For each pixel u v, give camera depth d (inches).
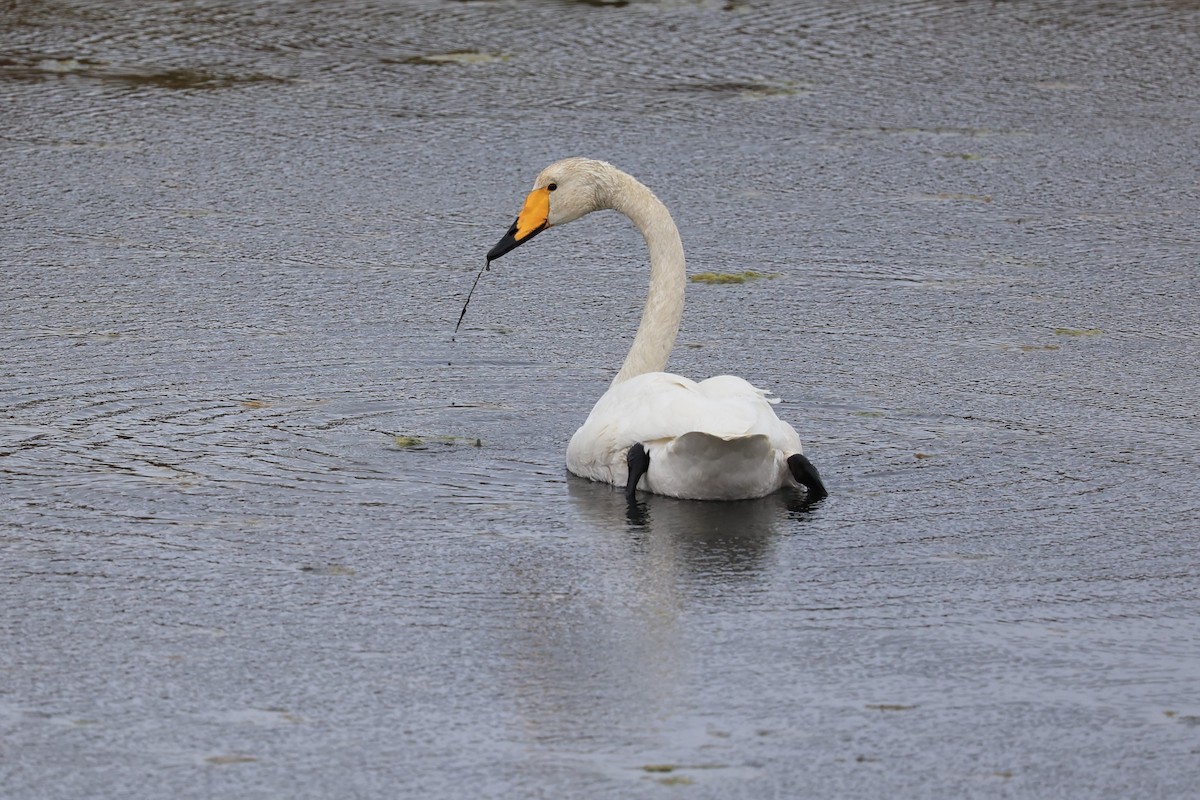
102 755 320.8
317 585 397.4
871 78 952.3
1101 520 442.9
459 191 775.1
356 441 499.5
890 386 556.4
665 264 507.8
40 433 499.5
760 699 343.9
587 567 409.4
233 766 317.1
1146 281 677.3
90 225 724.7
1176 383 560.7
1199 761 322.3
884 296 654.5
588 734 329.7
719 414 444.5
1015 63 983.6
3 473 467.2
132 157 811.4
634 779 313.6
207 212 743.7
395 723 333.1
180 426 508.4
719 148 835.4
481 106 890.7
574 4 1091.9
